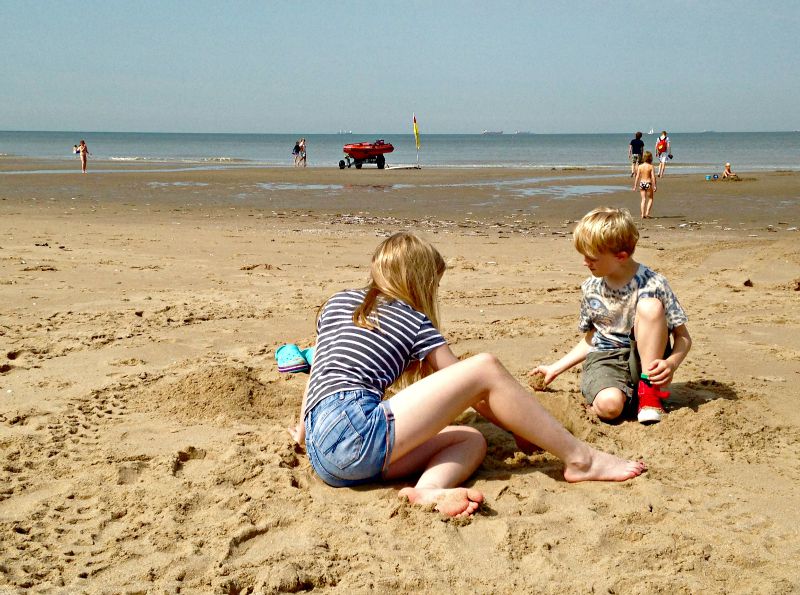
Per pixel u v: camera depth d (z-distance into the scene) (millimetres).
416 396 3068
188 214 15289
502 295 7555
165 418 4086
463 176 30469
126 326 6004
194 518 2949
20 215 14336
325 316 3383
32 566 2561
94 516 2953
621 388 4047
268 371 4895
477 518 2895
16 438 3703
